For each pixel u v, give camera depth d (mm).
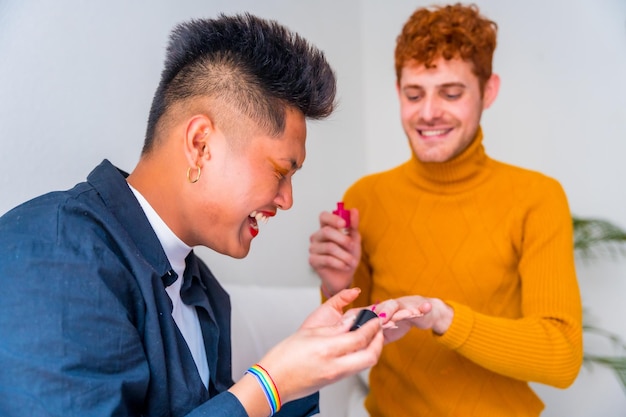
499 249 1365
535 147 2639
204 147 902
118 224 869
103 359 760
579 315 1279
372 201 1532
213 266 1954
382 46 2844
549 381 1249
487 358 1213
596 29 2512
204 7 1837
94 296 770
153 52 1666
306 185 2475
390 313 1123
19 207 832
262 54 892
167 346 880
